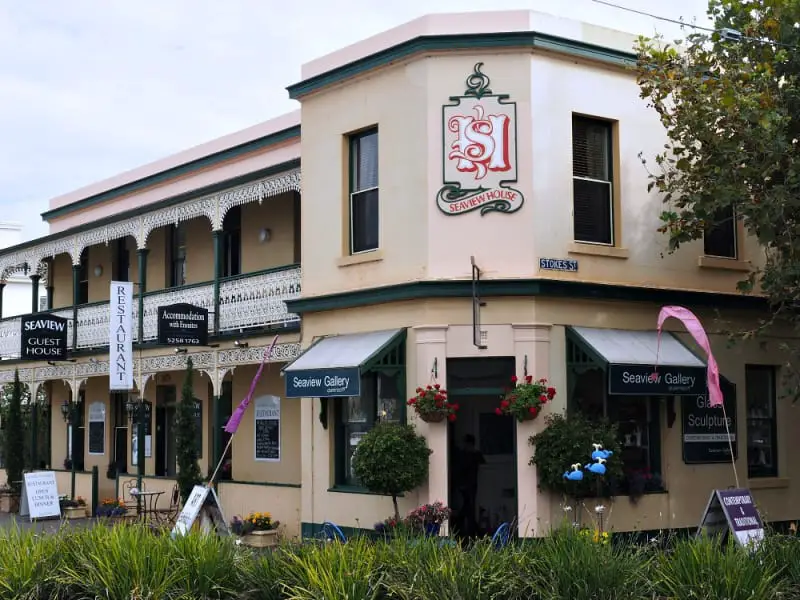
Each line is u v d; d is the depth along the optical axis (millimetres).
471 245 14672
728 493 11578
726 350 16531
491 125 14781
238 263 21766
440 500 14273
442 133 14867
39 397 30031
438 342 14602
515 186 14695
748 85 13594
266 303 18531
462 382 14680
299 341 17703
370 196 16047
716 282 16531
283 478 19938
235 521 17922
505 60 14875
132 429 25109
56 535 9953
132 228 22406
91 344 23969
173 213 21078
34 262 26359
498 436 14719
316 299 16422
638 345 15000
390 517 14625
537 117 14844
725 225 16906
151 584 8602
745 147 13672
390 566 8383
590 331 14930
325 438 16266
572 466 12398
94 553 9148
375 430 14398
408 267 15023
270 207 20688
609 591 7883
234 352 19250
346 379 14594
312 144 16875
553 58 15094
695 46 14297
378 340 15141
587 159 15539
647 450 15672
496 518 14555
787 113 13469
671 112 16156
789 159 13266
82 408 27359
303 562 8398
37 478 22609
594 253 15148
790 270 13266
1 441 28891
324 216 16547
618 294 15211
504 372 14586
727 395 16422
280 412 20141
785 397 15914
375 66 15641
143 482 21828
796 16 13297
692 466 15859
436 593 7902
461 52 14906
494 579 8039
